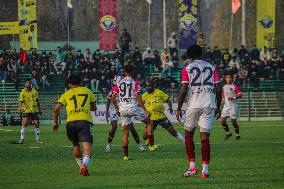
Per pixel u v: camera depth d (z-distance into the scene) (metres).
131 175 41.88
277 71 133.38
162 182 38.16
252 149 61.91
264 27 136.88
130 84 53.41
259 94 127.62
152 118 64.38
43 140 76.19
